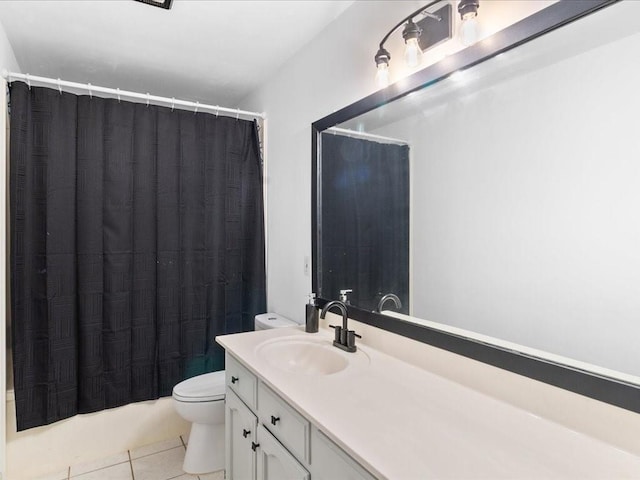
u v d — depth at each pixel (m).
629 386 0.87
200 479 1.97
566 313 1.00
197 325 2.39
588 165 0.95
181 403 1.94
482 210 1.21
